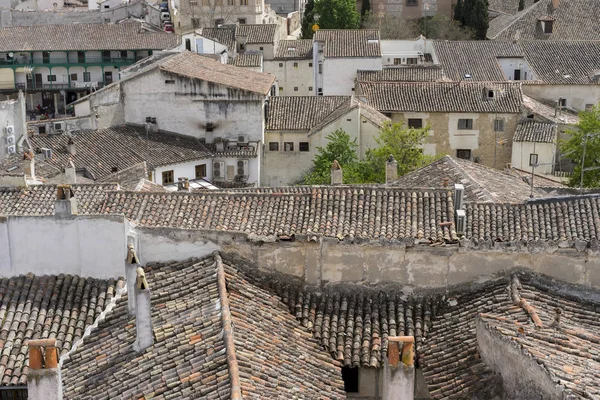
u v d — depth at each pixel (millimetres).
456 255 30953
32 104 117375
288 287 31422
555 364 23234
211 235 31469
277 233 31719
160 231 31672
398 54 101750
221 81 75812
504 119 80438
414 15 132125
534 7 113500
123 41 114938
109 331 29375
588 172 62500
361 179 69688
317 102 82188
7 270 32688
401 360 23375
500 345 25375
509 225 32156
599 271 30469
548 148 77500
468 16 119625
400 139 72375
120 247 32094
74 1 153875
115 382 25875
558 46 96188
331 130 77250
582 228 31578
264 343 27297
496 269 30984
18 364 29547
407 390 23453
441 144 81750
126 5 133375
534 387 23359
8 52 113312
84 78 116062
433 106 81000
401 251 31016
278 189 48000
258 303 29812
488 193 40562
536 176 58312
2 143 64312
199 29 109375
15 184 39219
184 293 29688
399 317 30297
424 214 32344
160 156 70812
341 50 94688
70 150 67562
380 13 127062
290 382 25562
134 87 75625
